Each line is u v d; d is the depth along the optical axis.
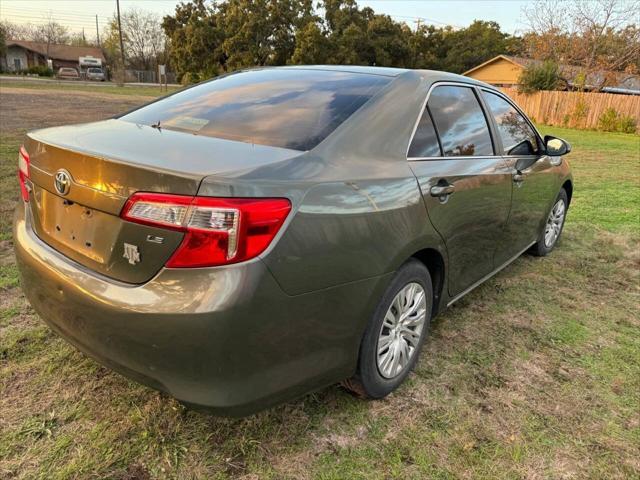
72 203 1.89
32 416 2.13
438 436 2.18
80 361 2.53
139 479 1.86
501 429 2.24
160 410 2.21
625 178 9.19
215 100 2.57
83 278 1.81
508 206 3.26
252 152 1.88
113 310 1.69
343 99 2.37
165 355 1.64
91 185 1.77
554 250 4.83
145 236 1.65
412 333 2.49
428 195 2.32
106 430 2.08
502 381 2.61
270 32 37.03
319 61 35.88
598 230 5.55
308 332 1.83
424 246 2.34
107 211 1.73
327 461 2.00
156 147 1.88
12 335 2.72
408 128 2.39
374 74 2.66
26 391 2.28
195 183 1.57
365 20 39.31
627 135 20.77
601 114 22.81
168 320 1.60
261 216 1.61
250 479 1.89
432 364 2.74
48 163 1.97
